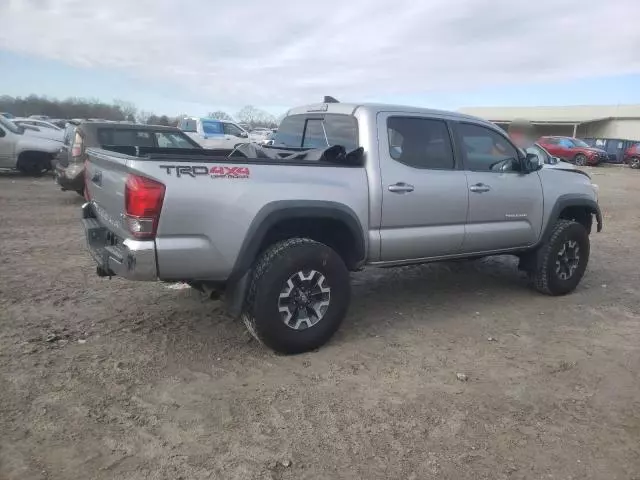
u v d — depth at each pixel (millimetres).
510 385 3846
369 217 4480
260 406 3434
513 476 2844
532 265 5898
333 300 4273
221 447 2990
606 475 2879
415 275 6719
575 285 6086
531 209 5598
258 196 3889
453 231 5004
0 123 14727
